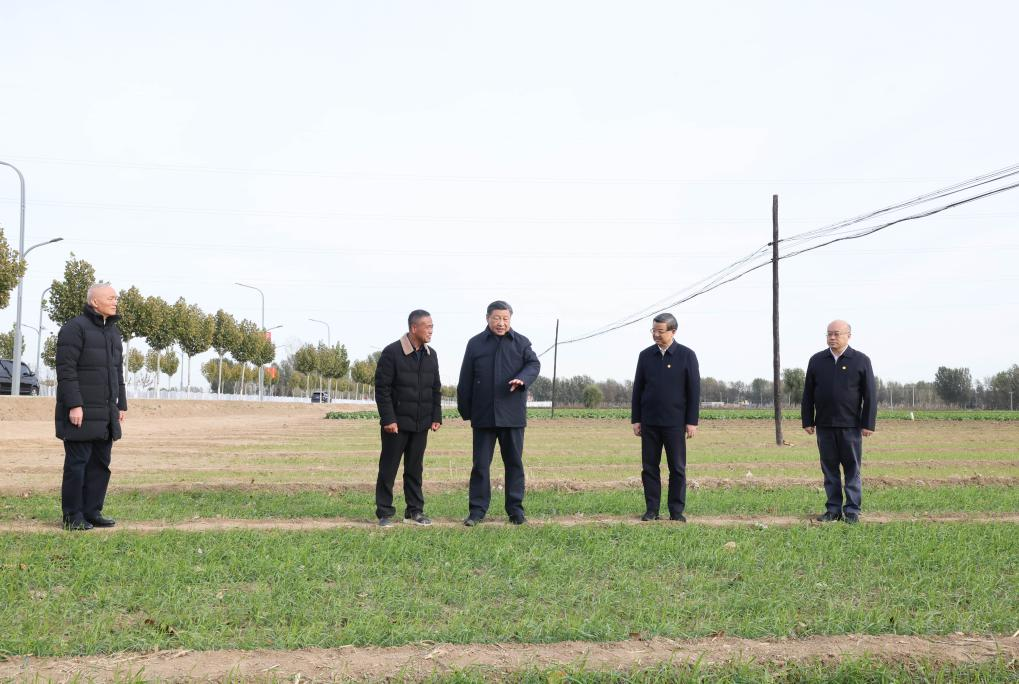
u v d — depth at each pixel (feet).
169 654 12.57
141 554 19.54
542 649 13.00
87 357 24.63
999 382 310.04
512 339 27.04
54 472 41.63
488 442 26.71
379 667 12.08
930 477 40.96
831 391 28.07
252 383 334.65
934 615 15.03
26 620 13.88
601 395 282.15
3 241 90.33
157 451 58.85
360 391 469.16
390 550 20.66
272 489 34.76
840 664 12.54
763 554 21.06
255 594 15.99
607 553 20.70
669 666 12.28
